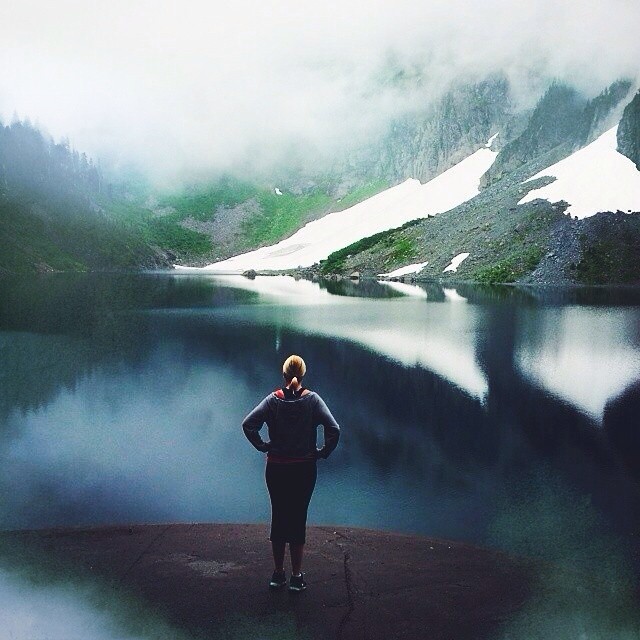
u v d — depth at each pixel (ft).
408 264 381.60
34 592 23.12
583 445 53.36
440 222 434.30
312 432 23.80
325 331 130.00
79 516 37.70
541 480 44.50
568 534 34.83
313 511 38.40
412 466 47.55
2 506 39.11
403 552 28.55
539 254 300.61
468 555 28.73
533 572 26.68
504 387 76.38
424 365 91.25
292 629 20.57
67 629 20.34
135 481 44.24
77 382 79.82
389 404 67.77
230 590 23.53
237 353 102.42
